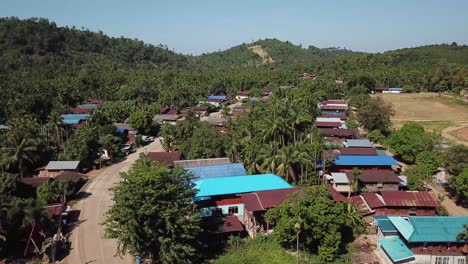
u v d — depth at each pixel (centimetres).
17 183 6700
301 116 8712
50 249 5244
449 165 7312
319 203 4916
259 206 5597
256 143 7794
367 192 6812
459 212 6381
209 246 5225
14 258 5019
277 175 7038
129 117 12200
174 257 4534
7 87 13925
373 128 11300
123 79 18975
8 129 9394
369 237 5484
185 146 8956
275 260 4869
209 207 5894
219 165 7231
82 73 18612
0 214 4856
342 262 4853
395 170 8244
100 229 5875
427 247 4662
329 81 19762
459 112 15475
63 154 8831
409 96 19100
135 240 4456
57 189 6706
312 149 7438
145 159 6100
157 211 4481
